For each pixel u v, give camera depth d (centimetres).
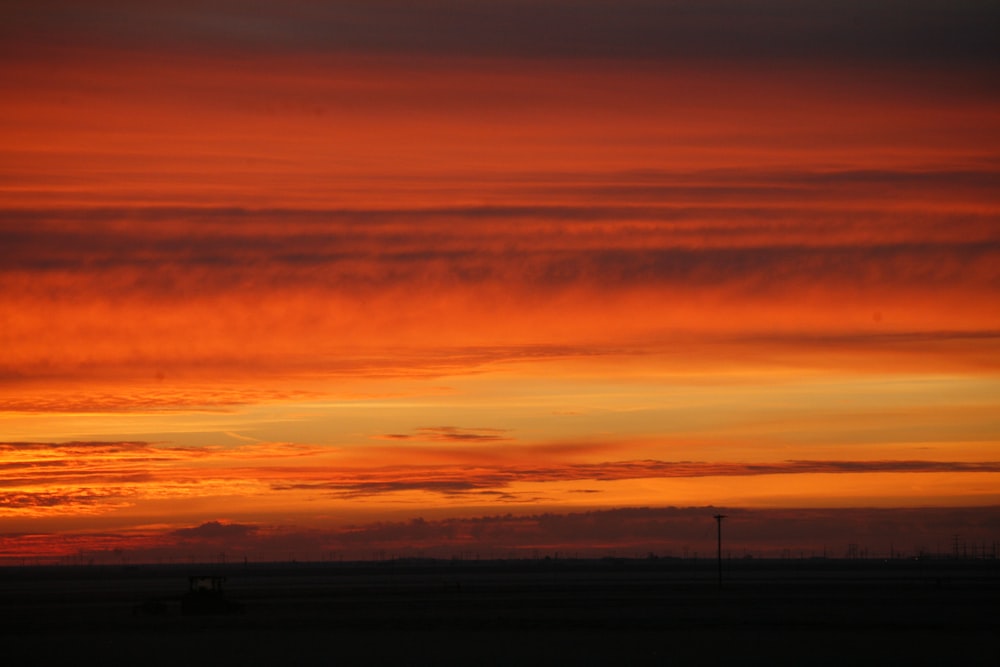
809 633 13950
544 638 13525
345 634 14312
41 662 11844
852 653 11925
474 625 15450
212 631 15038
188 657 12088
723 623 15450
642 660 11488
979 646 12519
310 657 11931
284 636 14125
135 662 11756
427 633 14288
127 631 15238
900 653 11931
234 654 12275
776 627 14788
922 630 14312
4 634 14950
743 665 11144
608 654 11950
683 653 11981
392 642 13250
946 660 11419
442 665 11244
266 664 11456
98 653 12519
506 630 14625
